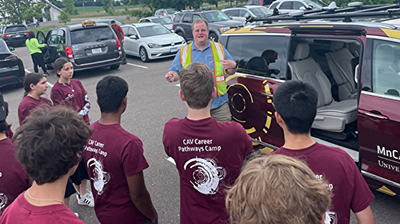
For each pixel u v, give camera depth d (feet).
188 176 6.40
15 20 161.89
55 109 4.79
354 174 5.14
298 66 13.03
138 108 23.27
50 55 38.04
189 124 6.21
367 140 9.64
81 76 35.55
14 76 31.09
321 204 3.11
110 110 6.62
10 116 24.03
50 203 4.29
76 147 4.54
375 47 9.64
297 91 5.51
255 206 3.02
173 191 12.42
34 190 4.43
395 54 9.20
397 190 9.12
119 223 6.98
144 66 38.34
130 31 43.06
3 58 30.27
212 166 6.19
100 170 6.69
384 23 9.97
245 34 13.88
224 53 12.14
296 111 5.27
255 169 3.30
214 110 11.97
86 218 11.19
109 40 34.45
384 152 9.27
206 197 6.40
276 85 12.17
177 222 10.62
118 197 6.84
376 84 9.55
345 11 13.26
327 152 5.22
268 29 12.95
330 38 10.82
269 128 12.62
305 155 5.29
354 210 5.26
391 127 8.94
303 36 11.64
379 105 9.29
